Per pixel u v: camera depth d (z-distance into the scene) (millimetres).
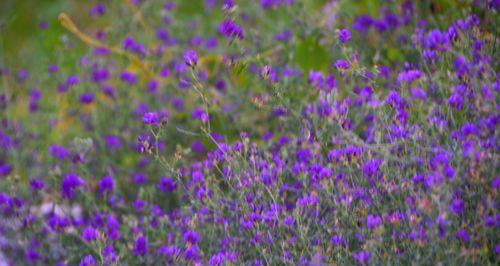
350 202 4348
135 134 6410
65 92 6852
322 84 5383
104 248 4871
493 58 4848
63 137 6691
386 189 4336
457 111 4590
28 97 7250
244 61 5445
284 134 5508
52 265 5309
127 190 6172
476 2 5352
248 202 4656
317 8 6980
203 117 4801
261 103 5184
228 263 4453
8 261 5383
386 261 4152
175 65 6594
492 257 4242
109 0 8281
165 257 4840
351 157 4480
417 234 3973
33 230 5340
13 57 8281
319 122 5094
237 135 5852
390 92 4930
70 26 6887
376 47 5797
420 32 5254
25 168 6223
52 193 5746
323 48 6133
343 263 4270
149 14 7574
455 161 4160
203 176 4949
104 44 7262
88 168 6227
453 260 3969
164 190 5422
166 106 6555
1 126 6484
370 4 6484
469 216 4258
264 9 6945
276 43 6391
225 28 4992
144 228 5332
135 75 6977
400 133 4410
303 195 4730
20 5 9250
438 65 5094
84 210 5902
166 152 6266
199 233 4910
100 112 6707
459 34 4848
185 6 8523
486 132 4141
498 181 4035
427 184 4141
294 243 4438
